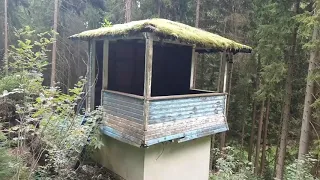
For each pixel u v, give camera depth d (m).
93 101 7.05
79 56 16.53
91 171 6.53
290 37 9.22
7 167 4.96
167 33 4.89
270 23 9.72
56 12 12.98
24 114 5.35
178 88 8.39
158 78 8.50
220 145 13.53
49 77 15.26
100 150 7.11
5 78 9.31
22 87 5.10
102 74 6.97
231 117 14.55
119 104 5.95
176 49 8.31
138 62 8.18
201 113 6.58
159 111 5.55
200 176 7.28
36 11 15.21
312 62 8.18
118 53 7.69
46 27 15.02
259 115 14.33
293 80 10.38
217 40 6.39
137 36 5.45
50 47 14.81
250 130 15.15
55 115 5.29
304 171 6.44
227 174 6.97
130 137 5.59
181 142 6.49
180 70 8.30
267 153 15.16
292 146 12.84
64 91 15.80
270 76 9.55
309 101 8.60
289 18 8.80
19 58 5.16
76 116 5.80
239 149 14.35
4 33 15.12
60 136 5.47
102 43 7.22
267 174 13.95
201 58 14.26
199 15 12.97
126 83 7.99
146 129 5.31
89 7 16.03
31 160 5.70
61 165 5.66
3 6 15.34
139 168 5.95
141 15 14.04
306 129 8.70
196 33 6.22
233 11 12.61
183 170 6.75
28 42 5.20
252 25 12.02
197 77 14.30
